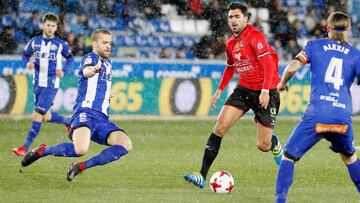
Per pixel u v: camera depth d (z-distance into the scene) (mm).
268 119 26312
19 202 22172
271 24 60500
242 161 32688
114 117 48938
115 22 60094
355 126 48188
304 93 51500
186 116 50219
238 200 23234
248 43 25453
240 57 25844
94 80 24031
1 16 57250
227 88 50844
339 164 32125
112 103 49062
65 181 26391
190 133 43125
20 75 47688
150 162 31688
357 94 51938
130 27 60406
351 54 20781
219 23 58812
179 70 50219
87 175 27781
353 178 21625
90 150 35250
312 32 61062
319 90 20547
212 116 50656
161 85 49938
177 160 32594
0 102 47344
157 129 44406
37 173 27891
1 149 35062
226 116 25656
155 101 49844
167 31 61188
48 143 37812
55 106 47844
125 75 49281
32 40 35875
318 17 62062
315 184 26938
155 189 25203
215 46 58156
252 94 25891
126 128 44531
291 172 20688
